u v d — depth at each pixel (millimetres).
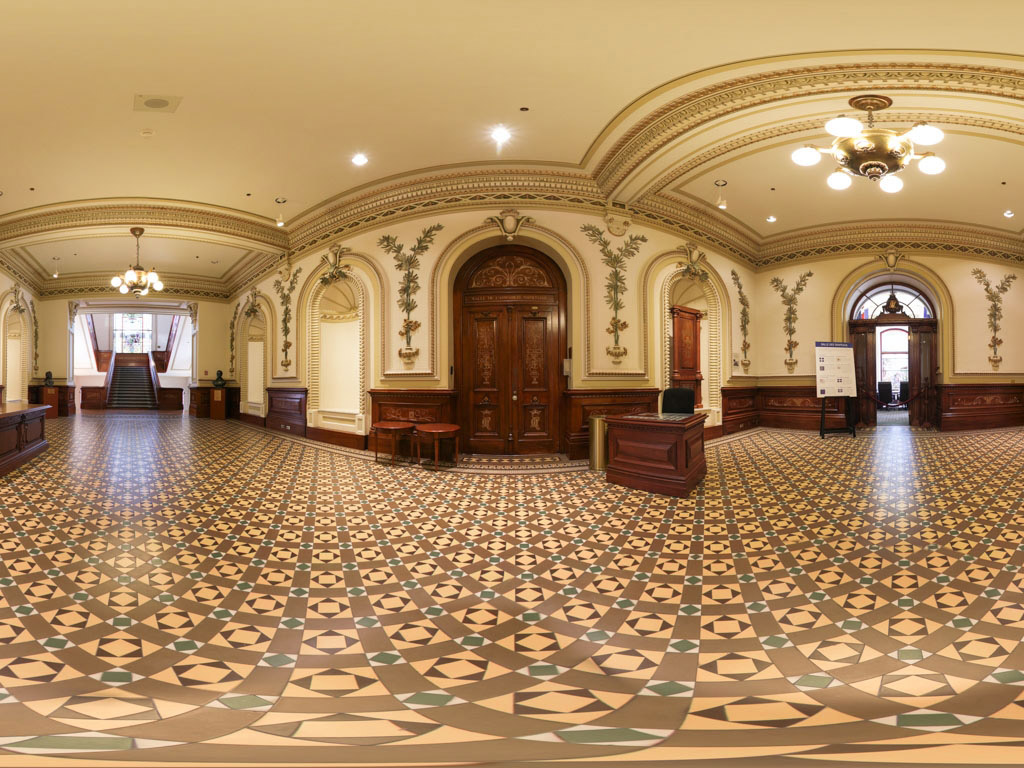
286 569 3572
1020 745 1354
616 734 1725
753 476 6500
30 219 8922
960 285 10883
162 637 2662
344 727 1821
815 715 1946
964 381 10945
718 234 10195
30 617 2844
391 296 8445
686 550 3930
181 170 7523
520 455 8336
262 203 8844
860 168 5391
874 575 3412
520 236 8117
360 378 8805
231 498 5449
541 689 2205
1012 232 10664
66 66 5066
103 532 4270
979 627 2721
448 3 4266
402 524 4594
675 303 9641
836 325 10969
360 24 4516
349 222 8961
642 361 8562
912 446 8781
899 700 2086
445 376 8164
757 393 11648
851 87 5328
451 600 3119
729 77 5355
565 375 8508
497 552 3908
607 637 2686
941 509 4859
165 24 4480
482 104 5859
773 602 3062
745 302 11008
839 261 10945
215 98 5672
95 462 7398
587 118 6211
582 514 4891
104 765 1297
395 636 2695
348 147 6895
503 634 2719
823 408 10164
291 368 10750
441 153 7176
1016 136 6309
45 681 2242
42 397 14438
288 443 9531
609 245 8367
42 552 3805
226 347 15078
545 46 4852
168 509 4984
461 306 8555
